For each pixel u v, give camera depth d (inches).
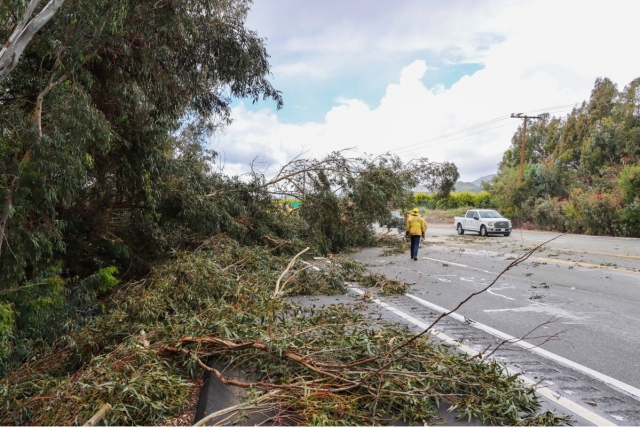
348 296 344.5
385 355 146.8
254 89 457.7
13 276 232.1
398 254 655.1
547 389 163.2
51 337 245.8
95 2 247.9
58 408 138.3
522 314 280.4
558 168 1402.6
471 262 554.3
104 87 327.0
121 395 132.7
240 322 195.9
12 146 249.6
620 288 364.5
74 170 249.0
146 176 362.9
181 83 386.0
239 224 471.8
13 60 201.0
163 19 312.3
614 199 1043.3
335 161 563.2
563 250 677.9
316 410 124.8
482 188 1920.5
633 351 206.4
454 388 144.4
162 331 190.9
